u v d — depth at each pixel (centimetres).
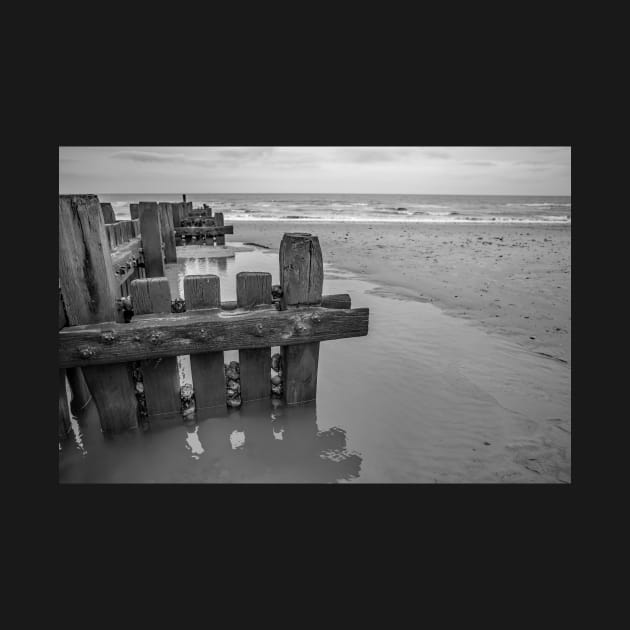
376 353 503
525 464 320
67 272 305
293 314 348
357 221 2409
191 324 326
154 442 343
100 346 309
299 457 331
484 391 419
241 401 378
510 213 2975
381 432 358
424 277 898
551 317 633
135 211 989
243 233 1786
